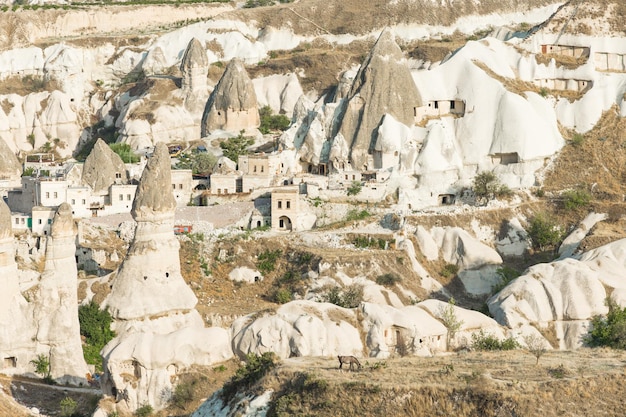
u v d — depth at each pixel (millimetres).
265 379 168000
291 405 160625
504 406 156250
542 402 156875
